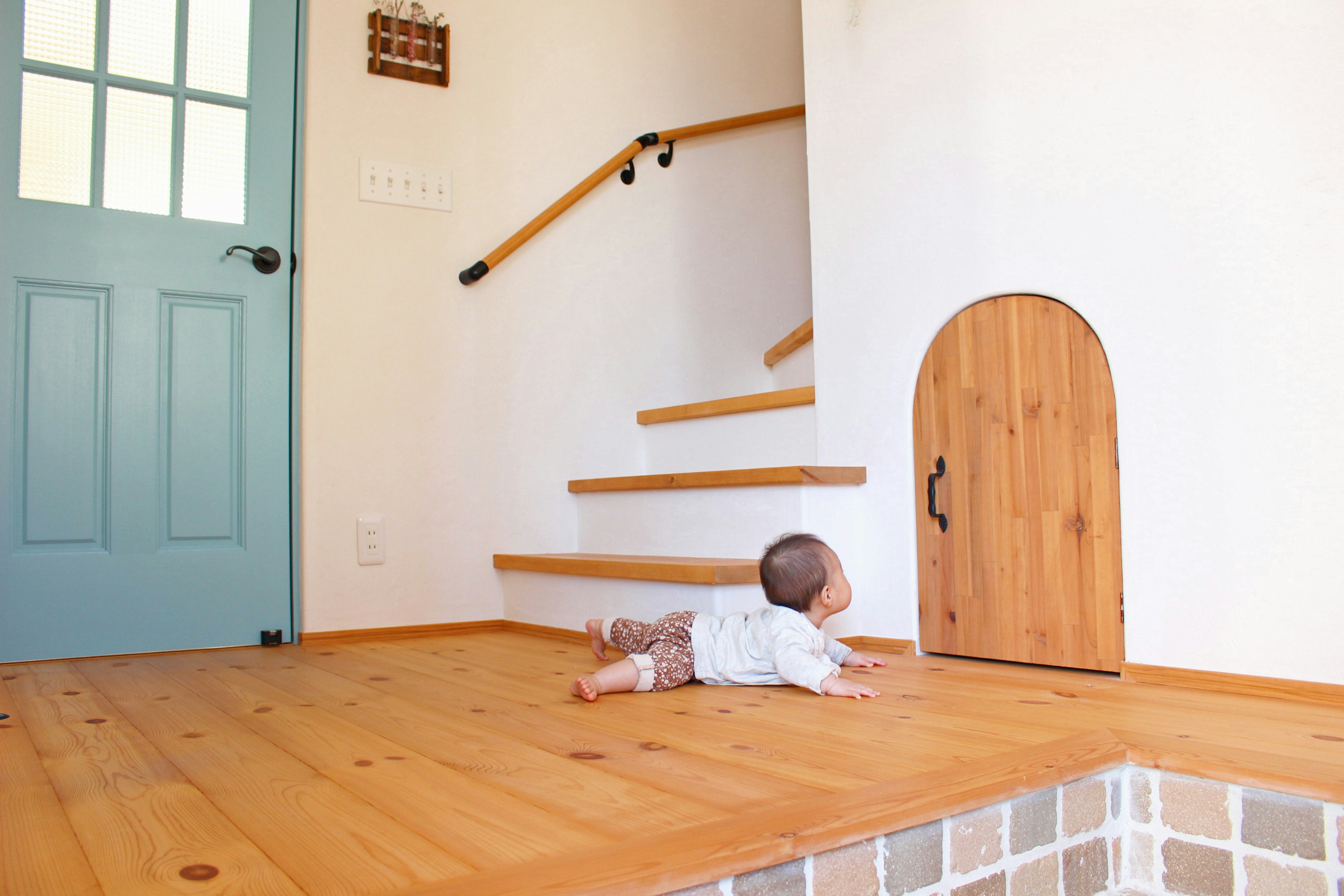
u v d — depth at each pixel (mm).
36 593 2131
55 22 2229
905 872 939
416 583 2598
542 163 2873
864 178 2203
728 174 3221
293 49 2502
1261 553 1506
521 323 2811
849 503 2174
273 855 823
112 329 2246
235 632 2348
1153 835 1154
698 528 2377
